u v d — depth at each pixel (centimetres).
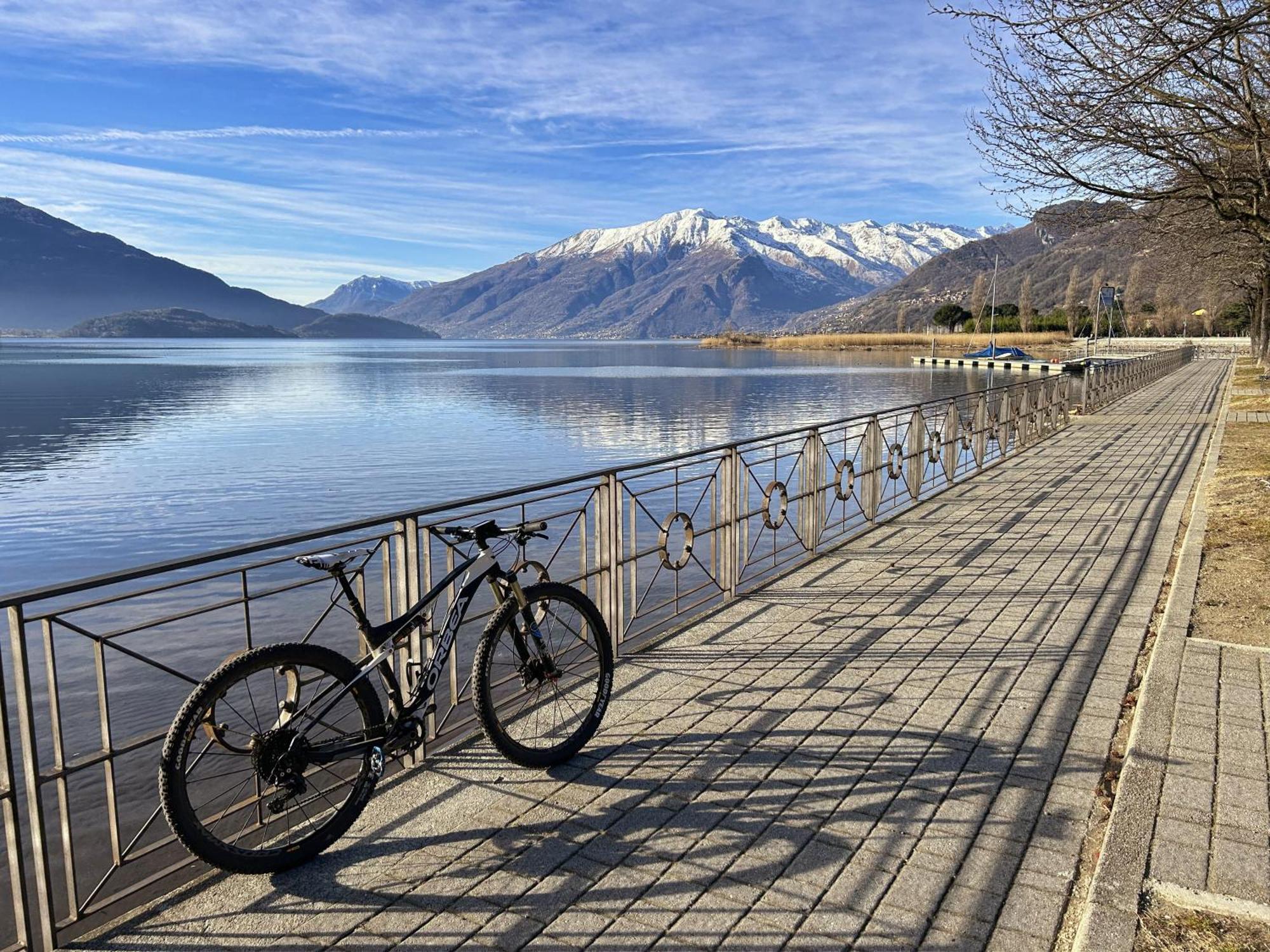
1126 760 400
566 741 424
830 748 430
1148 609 648
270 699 655
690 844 347
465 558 451
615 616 568
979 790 387
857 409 4056
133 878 516
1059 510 1042
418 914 306
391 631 378
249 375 7775
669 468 624
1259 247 1191
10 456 2702
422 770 415
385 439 3083
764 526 758
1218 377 4066
